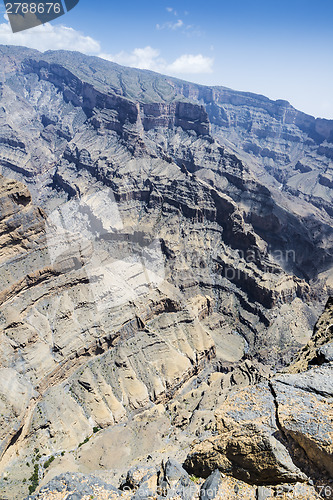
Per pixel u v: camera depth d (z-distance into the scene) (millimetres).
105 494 21516
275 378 22672
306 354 34562
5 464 55781
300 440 18469
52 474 54938
